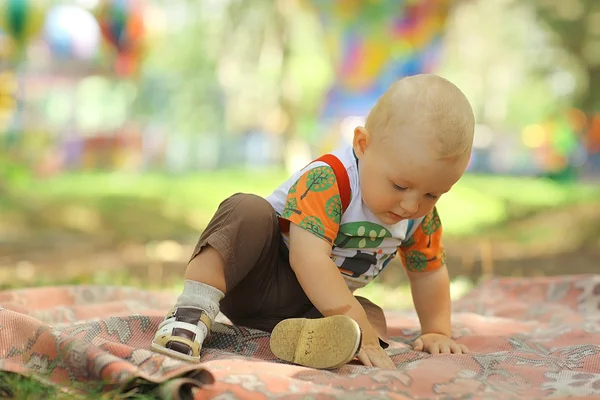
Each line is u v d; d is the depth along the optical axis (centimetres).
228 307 244
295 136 1616
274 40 1555
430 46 1400
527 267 721
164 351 206
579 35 1169
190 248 841
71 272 652
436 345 244
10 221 1050
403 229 238
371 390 187
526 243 906
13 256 783
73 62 1300
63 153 1534
